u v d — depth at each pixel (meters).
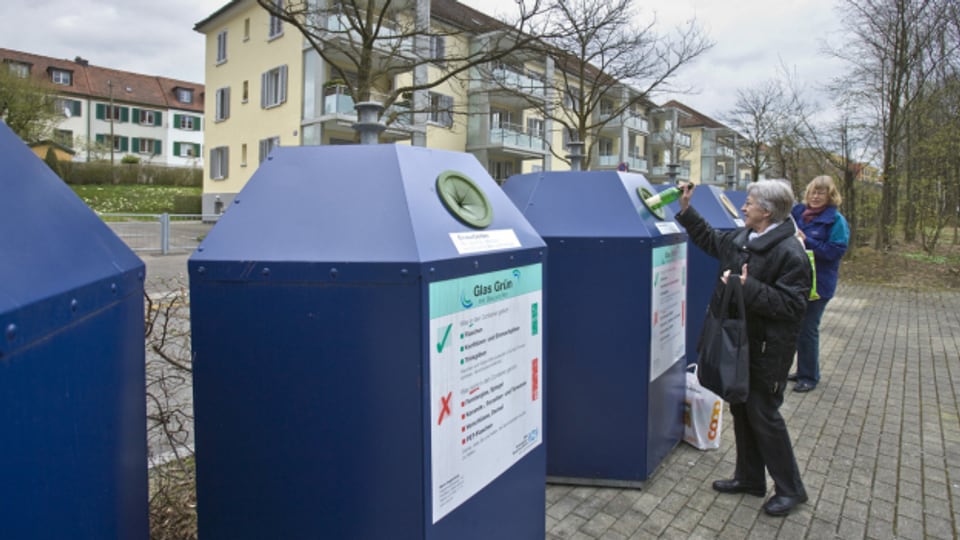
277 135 24.78
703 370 3.24
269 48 24.80
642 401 3.56
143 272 1.54
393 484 1.77
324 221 1.85
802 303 3.11
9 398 0.89
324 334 1.76
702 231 3.65
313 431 1.79
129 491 1.42
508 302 2.16
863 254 19.39
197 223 23.12
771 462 3.37
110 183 41.47
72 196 1.38
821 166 20.28
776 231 3.19
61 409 1.06
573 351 3.62
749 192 3.35
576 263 3.57
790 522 3.31
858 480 3.86
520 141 29.03
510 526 2.27
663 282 3.74
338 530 1.80
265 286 1.79
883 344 7.86
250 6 25.72
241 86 26.83
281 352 1.79
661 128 44.28
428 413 1.75
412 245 1.74
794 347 3.24
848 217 18.55
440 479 1.83
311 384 1.78
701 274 5.34
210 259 1.83
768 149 26.59
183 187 43.78
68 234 1.24
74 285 1.12
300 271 1.76
